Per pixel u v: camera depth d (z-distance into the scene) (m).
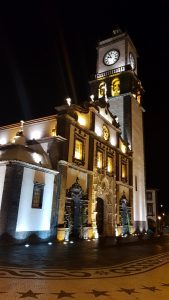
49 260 13.29
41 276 9.71
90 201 28.78
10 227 19.20
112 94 46.28
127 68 45.97
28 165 21.33
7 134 31.72
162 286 9.05
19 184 20.39
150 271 11.88
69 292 7.83
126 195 39.00
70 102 27.14
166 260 15.60
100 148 32.62
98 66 50.44
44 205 22.78
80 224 26.67
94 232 28.61
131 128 42.97
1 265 11.42
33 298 7.11
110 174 34.28
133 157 42.75
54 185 24.19
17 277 9.40
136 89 47.81
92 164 29.84
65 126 25.83
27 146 25.02
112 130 37.06
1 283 8.55
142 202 44.22
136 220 40.94
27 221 20.81
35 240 21.23
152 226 60.62
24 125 29.66
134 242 27.22
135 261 14.62
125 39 48.94
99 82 48.50
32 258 13.65
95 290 8.18
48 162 24.22
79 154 28.30
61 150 25.14
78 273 10.57
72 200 26.70
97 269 11.60
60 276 9.87
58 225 23.41
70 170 26.33
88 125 30.48
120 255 16.80
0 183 20.83
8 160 20.38
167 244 27.34
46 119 27.92
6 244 18.66
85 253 16.75
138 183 43.75
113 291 8.16
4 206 19.72
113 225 33.72
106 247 21.00
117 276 10.41
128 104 43.81
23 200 20.67
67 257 14.63
